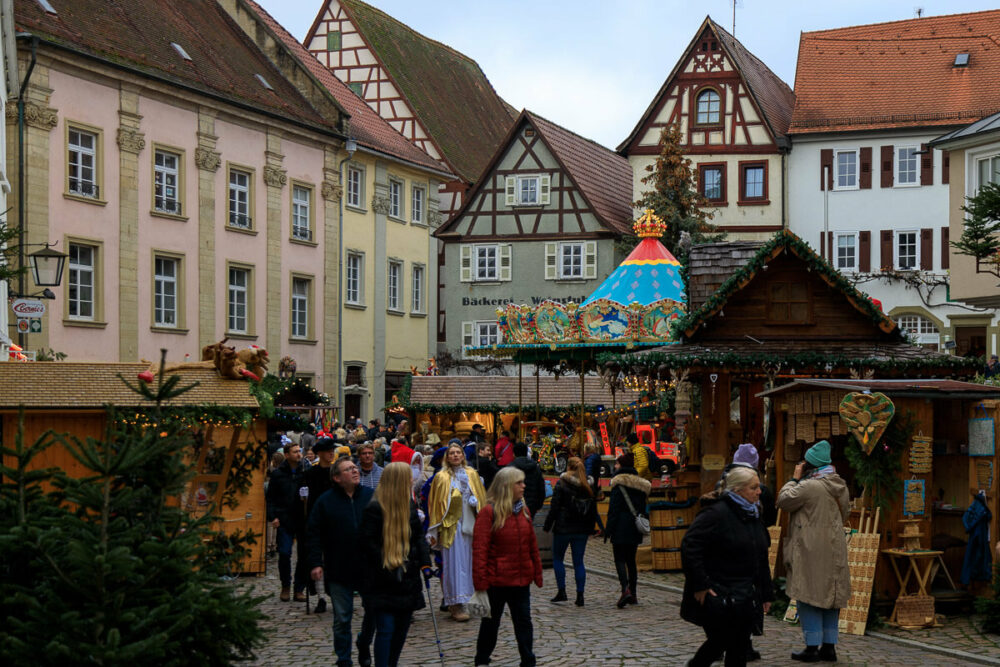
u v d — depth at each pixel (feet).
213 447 55.06
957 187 95.04
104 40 112.16
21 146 100.22
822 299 61.72
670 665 35.32
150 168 116.47
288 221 137.49
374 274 155.63
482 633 34.63
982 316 147.64
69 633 22.00
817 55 163.53
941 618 43.29
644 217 87.10
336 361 146.10
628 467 47.47
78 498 23.43
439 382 112.78
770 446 60.59
